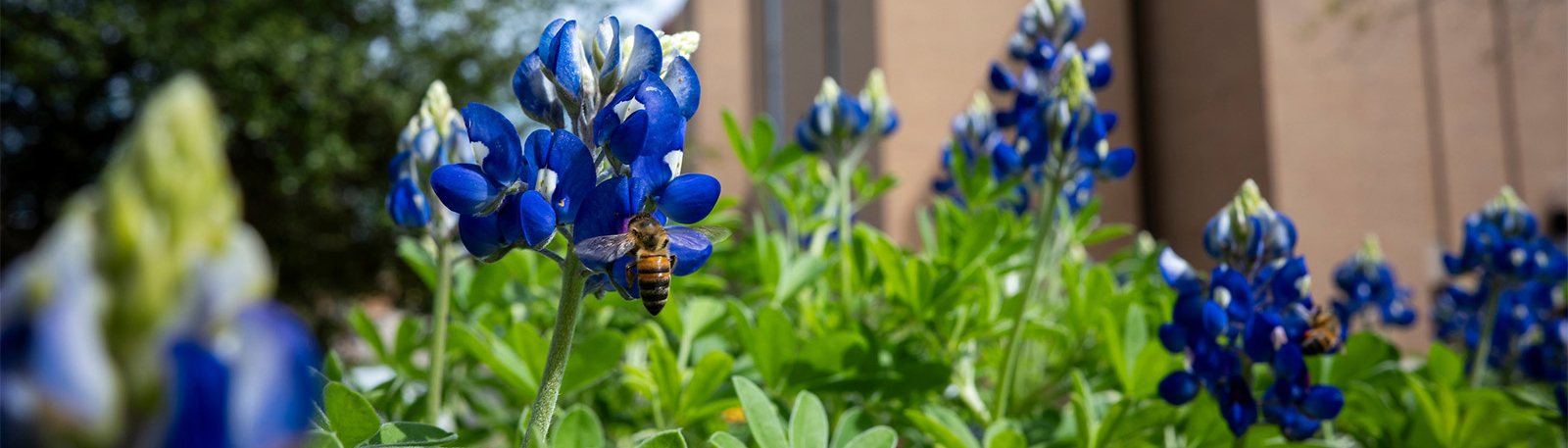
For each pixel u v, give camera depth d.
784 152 0.52
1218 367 0.34
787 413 0.36
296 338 0.16
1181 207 2.29
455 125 0.35
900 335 0.47
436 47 2.35
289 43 2.01
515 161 0.26
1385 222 2.05
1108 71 0.56
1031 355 0.51
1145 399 0.38
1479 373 0.54
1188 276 0.35
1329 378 0.41
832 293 0.55
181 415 0.15
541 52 0.27
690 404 0.34
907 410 0.35
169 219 0.15
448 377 0.41
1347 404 0.42
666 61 0.28
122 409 0.15
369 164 2.28
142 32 1.98
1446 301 0.87
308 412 0.17
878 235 0.39
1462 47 2.15
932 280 0.40
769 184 0.53
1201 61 2.22
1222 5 2.15
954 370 0.42
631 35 0.27
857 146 0.53
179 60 1.97
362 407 0.26
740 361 0.39
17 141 2.22
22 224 2.30
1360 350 0.41
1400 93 2.10
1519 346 0.63
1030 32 0.56
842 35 2.41
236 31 2.03
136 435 0.15
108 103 2.19
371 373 0.54
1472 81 2.14
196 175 0.16
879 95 0.54
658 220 0.27
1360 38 2.09
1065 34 0.56
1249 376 0.35
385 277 2.43
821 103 0.51
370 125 2.30
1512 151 2.15
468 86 2.38
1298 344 0.35
